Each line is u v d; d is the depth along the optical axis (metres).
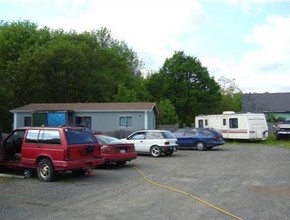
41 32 56.16
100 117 36.53
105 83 51.81
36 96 48.50
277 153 25.09
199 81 61.34
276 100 71.44
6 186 12.41
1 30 53.84
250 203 9.90
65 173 15.22
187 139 28.61
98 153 14.31
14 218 8.43
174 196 10.79
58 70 47.25
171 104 54.28
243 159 21.19
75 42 53.72
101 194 11.09
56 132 13.43
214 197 10.65
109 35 69.12
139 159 21.12
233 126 37.03
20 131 14.52
